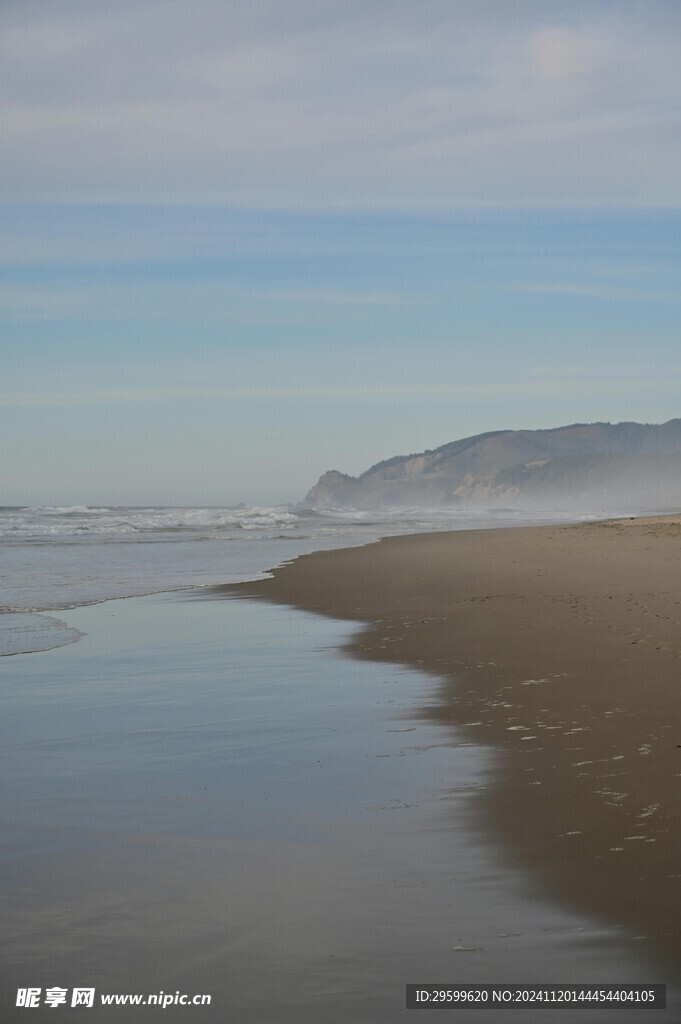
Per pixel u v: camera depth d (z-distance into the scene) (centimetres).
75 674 1079
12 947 405
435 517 9019
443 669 1045
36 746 754
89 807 596
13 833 548
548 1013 348
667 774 618
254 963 387
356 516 8806
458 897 441
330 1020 346
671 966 375
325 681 1007
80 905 445
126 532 5238
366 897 445
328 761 691
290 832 540
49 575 2531
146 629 1455
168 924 423
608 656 1057
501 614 1477
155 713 869
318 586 2106
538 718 792
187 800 607
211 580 2362
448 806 575
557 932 404
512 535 4225
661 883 447
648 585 1800
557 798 580
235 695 945
